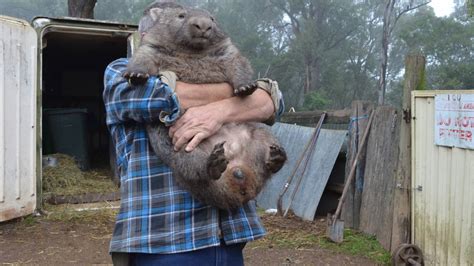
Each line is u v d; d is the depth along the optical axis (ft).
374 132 22.66
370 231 22.31
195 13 10.05
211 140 9.31
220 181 8.72
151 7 10.52
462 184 17.04
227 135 9.47
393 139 21.22
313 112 30.17
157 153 8.68
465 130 16.72
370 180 22.61
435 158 18.38
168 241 8.41
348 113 26.05
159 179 8.68
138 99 8.40
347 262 19.69
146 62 9.48
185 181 8.59
